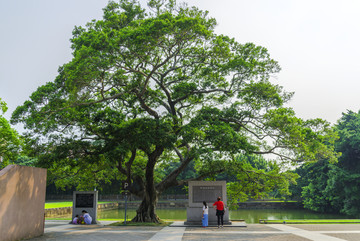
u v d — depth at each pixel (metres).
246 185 23.27
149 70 21.69
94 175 24.70
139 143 17.50
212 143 17.66
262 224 19.69
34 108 16.14
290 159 20.20
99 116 19.50
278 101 19.45
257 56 20.72
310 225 18.45
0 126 25.92
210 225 18.72
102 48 14.91
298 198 54.91
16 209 11.59
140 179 22.97
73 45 19.28
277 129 18.47
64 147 18.19
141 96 20.19
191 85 20.55
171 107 22.17
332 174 40.19
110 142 18.86
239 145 17.67
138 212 21.67
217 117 20.05
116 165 22.20
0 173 10.84
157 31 14.25
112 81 18.03
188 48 19.39
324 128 19.53
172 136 17.38
